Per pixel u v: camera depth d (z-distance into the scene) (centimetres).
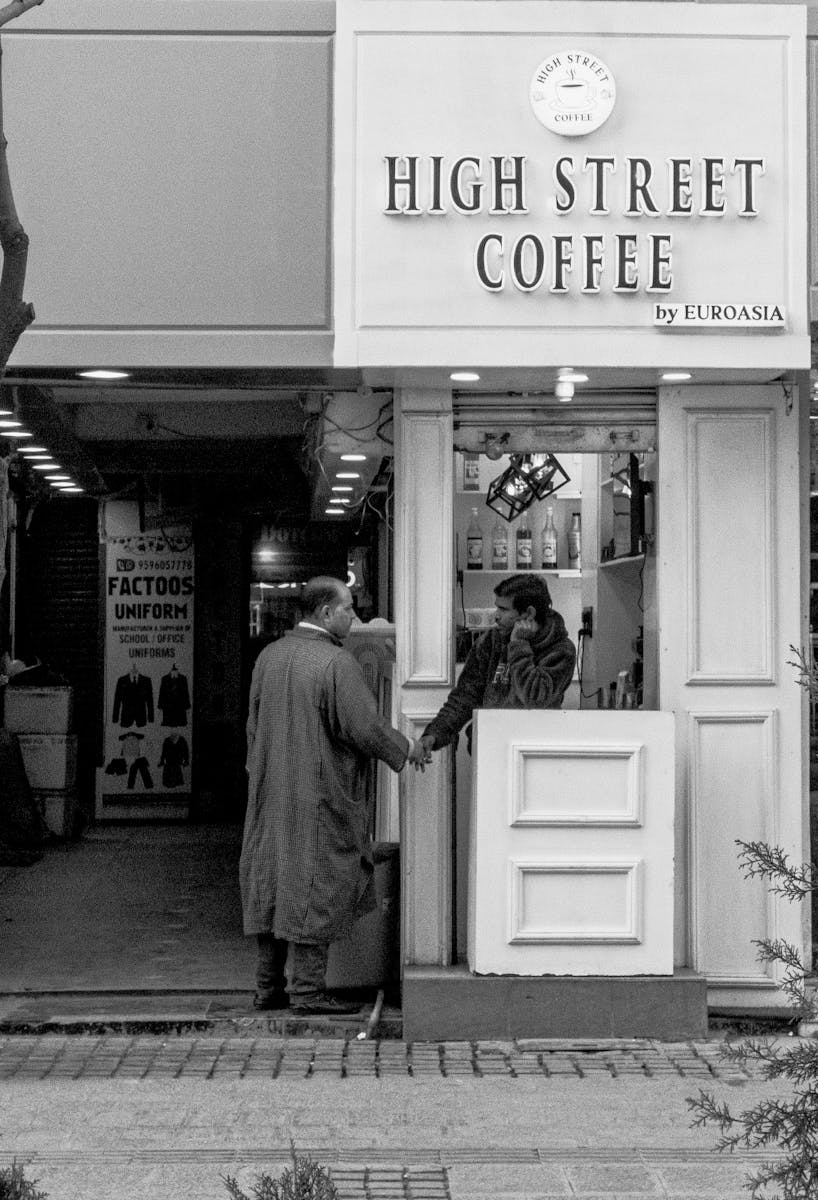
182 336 629
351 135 625
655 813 637
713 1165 477
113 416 993
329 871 649
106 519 1278
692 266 625
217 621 1289
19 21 626
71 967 750
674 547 668
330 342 627
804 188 627
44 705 1169
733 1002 662
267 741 657
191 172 629
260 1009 668
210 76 629
